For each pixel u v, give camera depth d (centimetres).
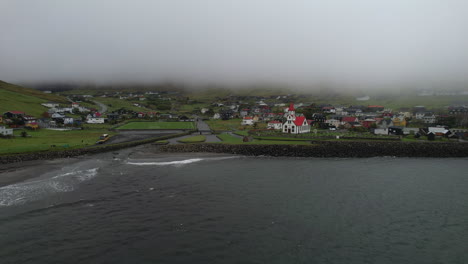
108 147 7406
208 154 7381
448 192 4472
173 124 14600
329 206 3794
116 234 2853
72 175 4878
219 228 3056
